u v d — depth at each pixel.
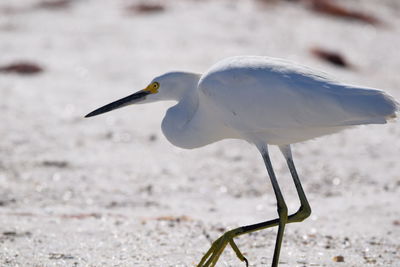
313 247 11.64
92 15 32.88
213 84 10.35
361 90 9.45
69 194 15.05
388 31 36.31
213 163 17.73
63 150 18.08
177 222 12.97
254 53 27.98
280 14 36.06
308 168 17.45
